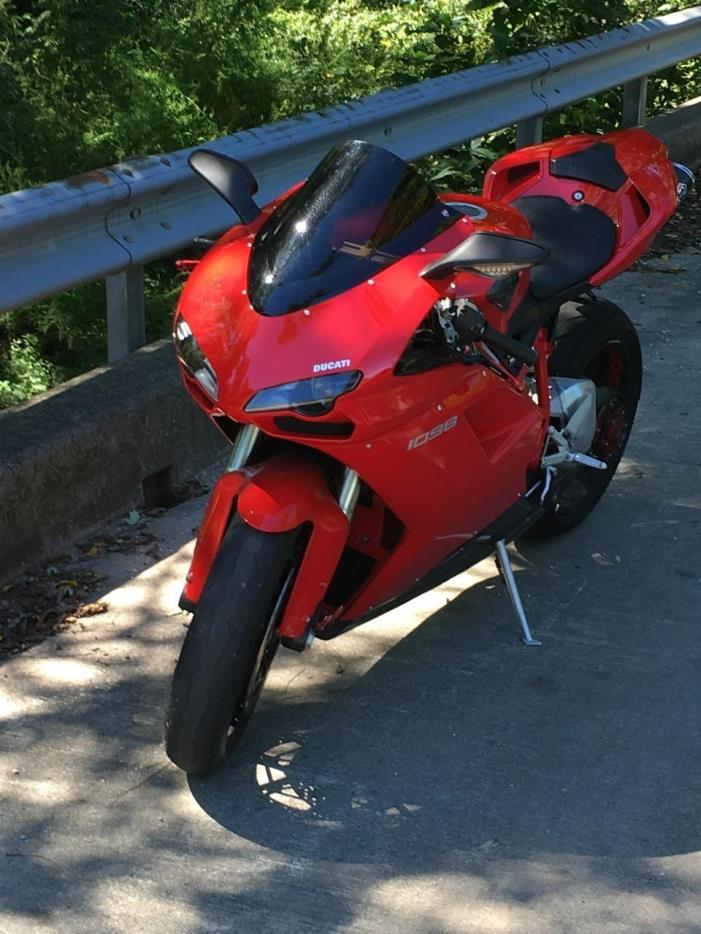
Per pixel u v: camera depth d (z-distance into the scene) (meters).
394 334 3.09
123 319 5.11
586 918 2.94
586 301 4.67
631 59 8.80
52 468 4.38
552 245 4.33
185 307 3.33
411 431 3.21
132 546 4.57
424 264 3.27
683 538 4.68
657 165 4.82
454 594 4.32
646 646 4.03
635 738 3.58
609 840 3.19
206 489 5.02
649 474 5.14
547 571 4.46
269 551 3.12
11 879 3.03
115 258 4.79
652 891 3.03
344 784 3.39
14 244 4.39
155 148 6.80
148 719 3.65
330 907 2.96
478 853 3.14
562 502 4.56
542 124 8.47
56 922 2.91
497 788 3.38
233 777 3.40
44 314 5.83
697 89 10.88
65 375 5.77
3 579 4.26
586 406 4.30
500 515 3.87
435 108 6.87
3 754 3.48
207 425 5.09
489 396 3.62
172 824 3.23
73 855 3.12
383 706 3.72
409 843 3.18
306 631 3.20
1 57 6.40
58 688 3.77
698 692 3.79
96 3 6.82
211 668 3.13
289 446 3.35
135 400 4.72
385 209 3.33
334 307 3.11
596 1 8.73
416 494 3.33
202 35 7.93
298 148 5.80
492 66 7.30
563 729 3.62
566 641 4.05
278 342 3.06
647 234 4.53
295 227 3.31
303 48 8.87
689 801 3.33
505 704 3.73
